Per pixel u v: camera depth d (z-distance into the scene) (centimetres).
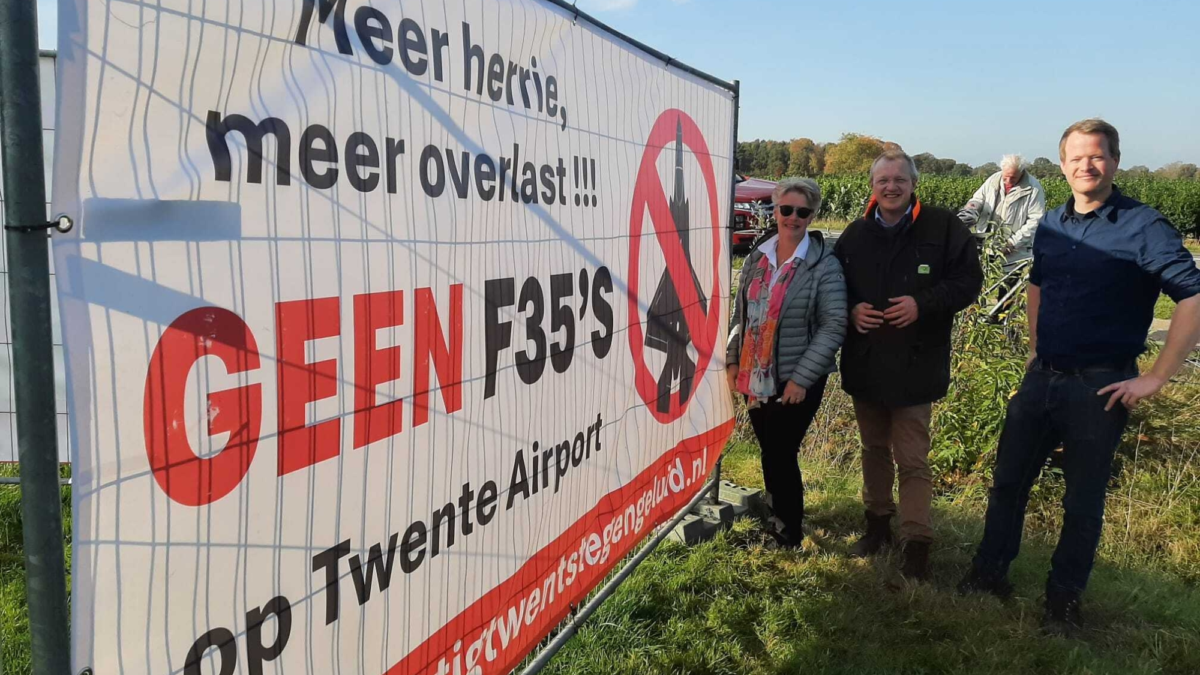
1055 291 328
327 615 157
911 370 355
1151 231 303
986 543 362
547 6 225
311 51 144
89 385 111
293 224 142
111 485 115
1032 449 347
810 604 344
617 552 303
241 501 136
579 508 266
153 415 120
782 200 361
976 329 545
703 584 354
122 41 112
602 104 263
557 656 293
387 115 163
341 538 159
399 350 170
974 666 309
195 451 127
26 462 107
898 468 374
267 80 135
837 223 2259
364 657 169
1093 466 325
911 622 335
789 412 373
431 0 175
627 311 291
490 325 204
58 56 104
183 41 120
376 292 162
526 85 216
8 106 102
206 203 125
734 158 405
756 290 372
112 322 113
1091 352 320
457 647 203
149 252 118
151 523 121
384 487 170
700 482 388
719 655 303
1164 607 358
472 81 191
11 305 105
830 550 396
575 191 247
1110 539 422
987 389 498
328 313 151
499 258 206
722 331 402
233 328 131
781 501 388
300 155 142
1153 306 321
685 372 354
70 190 107
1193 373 670
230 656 137
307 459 149
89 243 110
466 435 197
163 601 124
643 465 318
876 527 396
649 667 291
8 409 334
